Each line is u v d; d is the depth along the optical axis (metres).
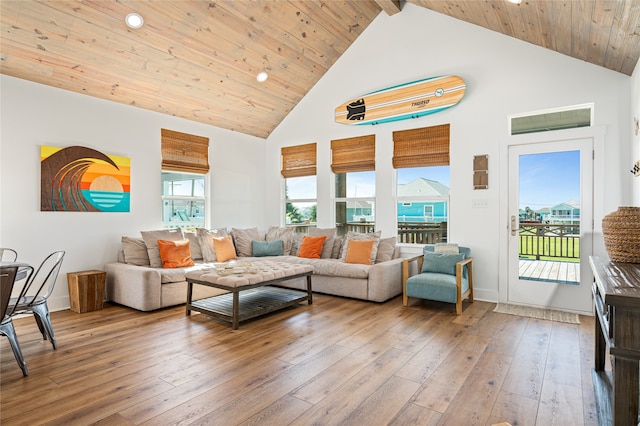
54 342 2.96
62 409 2.06
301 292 4.84
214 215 5.95
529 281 4.29
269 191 6.75
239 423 1.92
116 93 4.55
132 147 4.86
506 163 4.41
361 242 4.99
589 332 3.36
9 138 3.80
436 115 4.92
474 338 3.20
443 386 2.33
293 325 3.58
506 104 4.40
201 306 3.87
